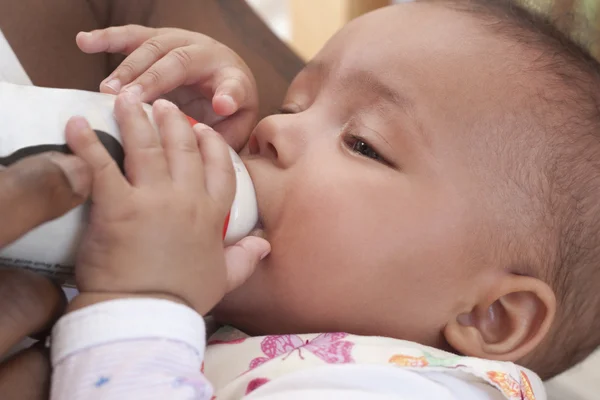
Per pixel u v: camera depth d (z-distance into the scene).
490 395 0.69
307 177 0.73
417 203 0.73
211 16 1.14
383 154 0.74
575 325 0.83
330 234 0.72
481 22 0.82
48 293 0.51
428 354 0.69
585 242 0.77
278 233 0.73
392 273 0.73
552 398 1.16
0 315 0.47
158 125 0.59
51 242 0.51
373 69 0.77
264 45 1.18
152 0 1.08
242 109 0.89
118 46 0.84
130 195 0.52
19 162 0.46
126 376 0.48
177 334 0.51
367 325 0.75
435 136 0.74
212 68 0.86
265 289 0.74
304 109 0.83
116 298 0.50
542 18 0.92
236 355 0.70
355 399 0.60
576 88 0.79
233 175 0.62
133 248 0.51
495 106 0.75
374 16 0.85
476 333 0.75
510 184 0.74
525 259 0.76
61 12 0.92
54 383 0.49
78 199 0.48
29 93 0.54
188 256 0.54
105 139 0.54
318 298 0.73
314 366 0.64
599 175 0.77
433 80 0.76
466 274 0.75
